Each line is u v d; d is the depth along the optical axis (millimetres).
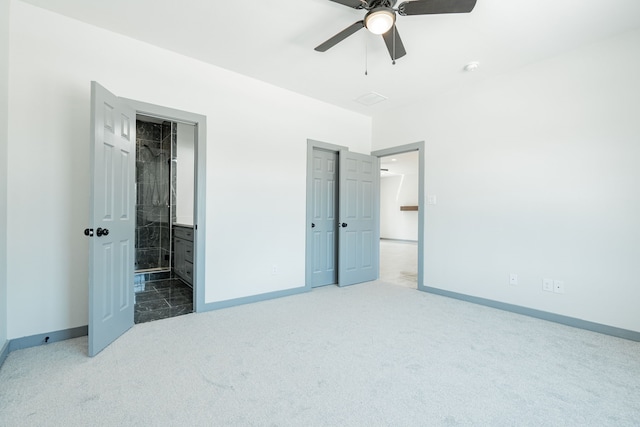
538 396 1634
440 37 2523
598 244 2592
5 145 2070
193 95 2953
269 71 3207
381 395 1635
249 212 3346
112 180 2275
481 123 3363
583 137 2672
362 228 4422
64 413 1457
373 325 2682
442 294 3695
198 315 2920
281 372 1863
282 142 3627
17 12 2145
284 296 3631
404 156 7207
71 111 2344
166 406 1521
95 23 2406
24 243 2176
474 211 3412
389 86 3545
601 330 2553
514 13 2209
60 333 2307
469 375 1847
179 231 4426
